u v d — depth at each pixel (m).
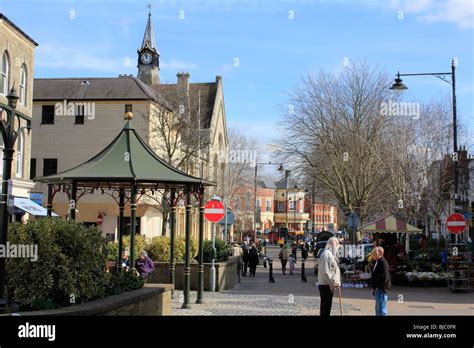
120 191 18.23
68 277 9.46
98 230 10.78
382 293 13.06
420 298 20.23
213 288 22.17
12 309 8.59
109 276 11.12
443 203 42.41
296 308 16.55
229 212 28.66
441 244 39.41
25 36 30.92
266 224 116.25
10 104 8.82
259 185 115.12
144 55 68.19
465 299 19.92
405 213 36.25
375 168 38.31
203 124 59.62
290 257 34.94
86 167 15.36
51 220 10.08
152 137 41.41
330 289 12.69
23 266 9.26
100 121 44.16
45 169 44.47
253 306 16.95
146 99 43.44
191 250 24.27
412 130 38.50
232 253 35.22
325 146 39.88
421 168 37.44
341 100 40.25
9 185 8.60
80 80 45.75
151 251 24.03
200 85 65.12
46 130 44.56
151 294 11.84
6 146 8.70
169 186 18.66
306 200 118.75
